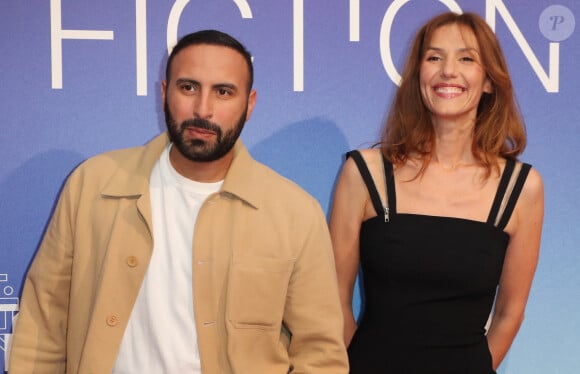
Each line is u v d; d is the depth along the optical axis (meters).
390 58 2.12
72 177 1.54
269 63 2.10
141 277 1.42
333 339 1.51
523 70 2.15
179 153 1.45
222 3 2.08
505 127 1.90
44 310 1.50
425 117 1.91
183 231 1.45
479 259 1.80
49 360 1.50
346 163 1.93
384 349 1.80
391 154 1.91
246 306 1.45
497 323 1.97
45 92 2.06
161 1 2.07
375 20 2.12
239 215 1.48
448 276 1.78
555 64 2.15
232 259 1.45
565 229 2.17
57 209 1.53
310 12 2.10
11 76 2.05
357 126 2.13
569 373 2.19
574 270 2.18
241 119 1.43
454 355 1.79
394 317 1.80
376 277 1.85
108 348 1.41
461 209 1.84
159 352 1.39
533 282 2.18
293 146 2.12
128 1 2.06
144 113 2.09
